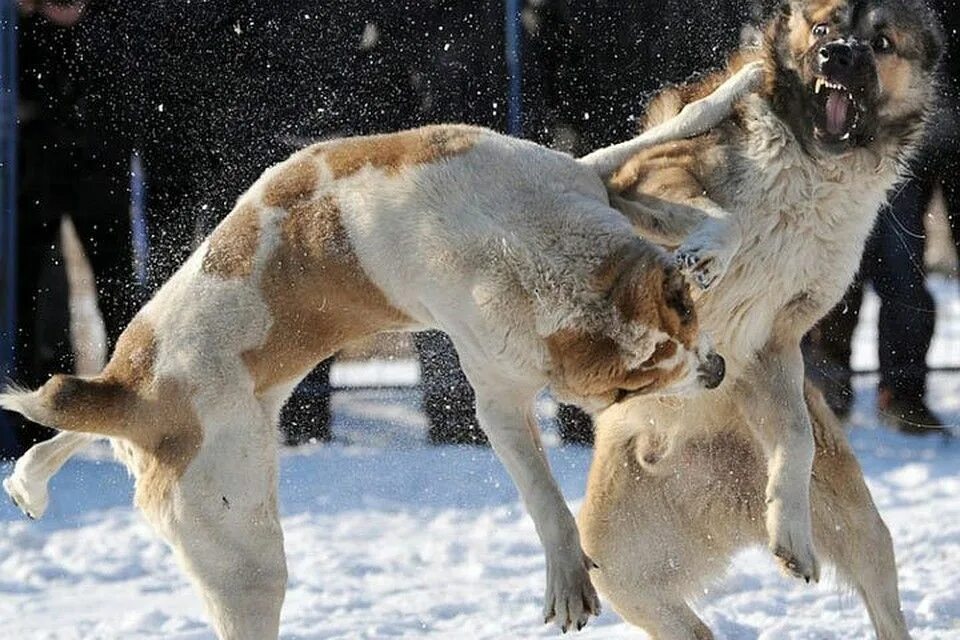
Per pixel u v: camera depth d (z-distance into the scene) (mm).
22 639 10906
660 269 8555
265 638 9211
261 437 9211
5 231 15570
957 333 20531
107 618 11398
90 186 15688
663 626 10469
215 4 15398
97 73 15469
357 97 15742
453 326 9031
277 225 9289
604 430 10484
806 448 9766
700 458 10391
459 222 8938
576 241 8789
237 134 15641
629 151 9539
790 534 9531
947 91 15773
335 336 9438
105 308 15961
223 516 9109
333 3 15570
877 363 17562
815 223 9797
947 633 10625
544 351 8805
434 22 15719
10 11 15344
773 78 9938
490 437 9133
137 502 9328
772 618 11219
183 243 15742
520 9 15742
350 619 11297
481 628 11102
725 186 9805
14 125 15500
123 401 9203
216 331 9172
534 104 15828
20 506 9805
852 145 9703
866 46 9680
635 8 15539
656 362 8609
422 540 13500
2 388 15383
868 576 10328
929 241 18375
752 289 9797
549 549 8930
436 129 9398
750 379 9992
